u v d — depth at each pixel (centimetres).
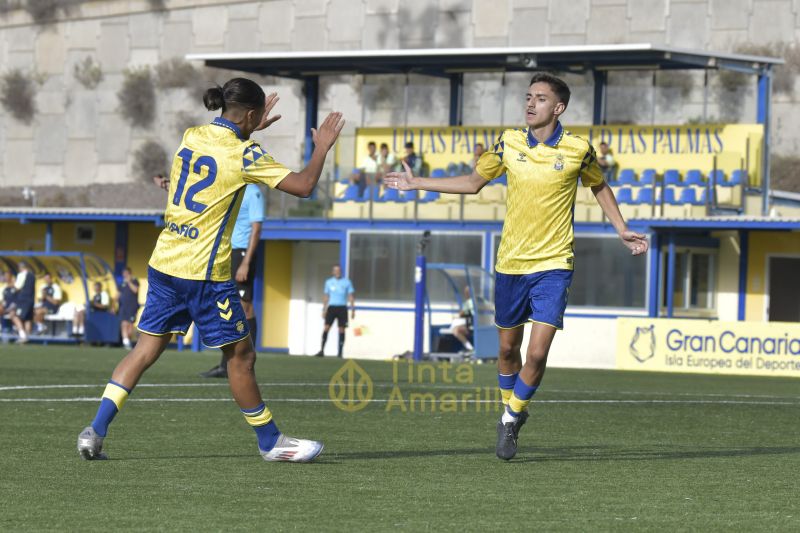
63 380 4856
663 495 2189
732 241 9862
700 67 10288
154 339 2497
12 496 2047
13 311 10019
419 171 10625
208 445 2811
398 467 2505
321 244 10894
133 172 19288
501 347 2725
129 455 2606
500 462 2625
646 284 9462
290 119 17900
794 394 5416
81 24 19888
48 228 10769
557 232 2623
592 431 3391
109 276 10781
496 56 10188
